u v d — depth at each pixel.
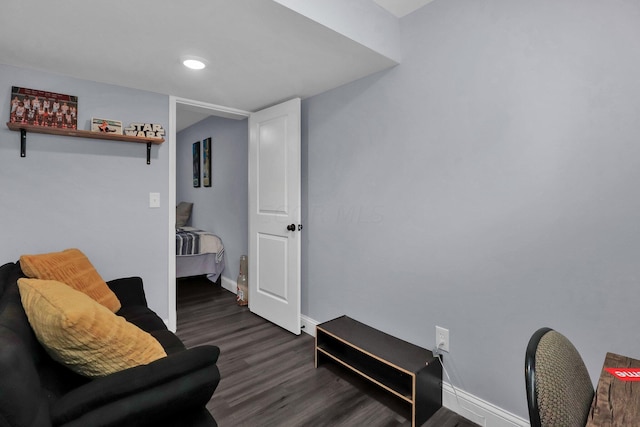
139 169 2.41
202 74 2.11
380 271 2.10
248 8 1.36
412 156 1.88
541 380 0.66
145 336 1.13
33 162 2.01
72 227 2.15
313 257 2.63
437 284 1.79
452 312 1.72
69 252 1.87
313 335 2.63
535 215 1.41
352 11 1.63
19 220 1.97
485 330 1.59
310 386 1.93
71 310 0.95
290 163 2.60
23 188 1.98
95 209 2.24
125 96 2.33
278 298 2.80
